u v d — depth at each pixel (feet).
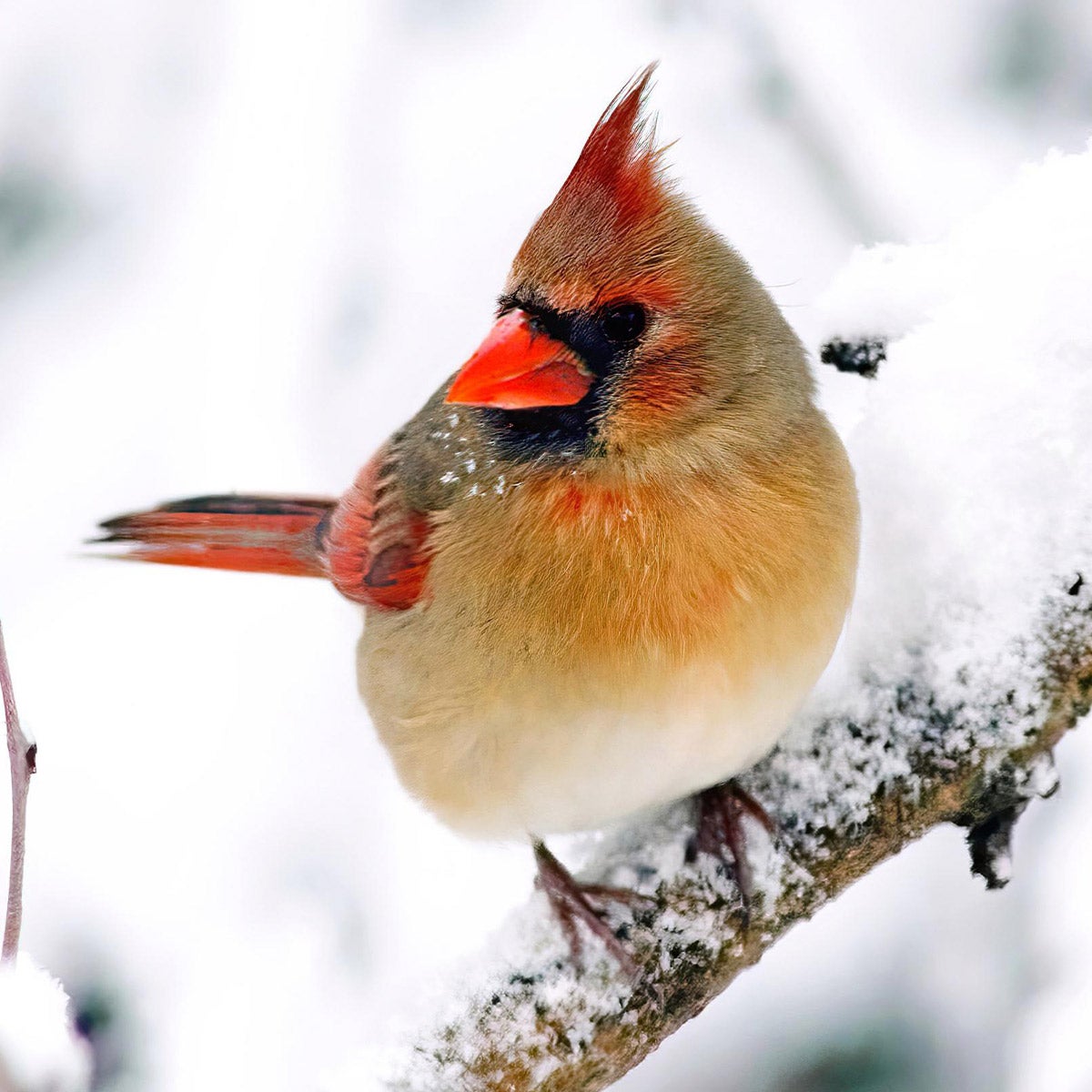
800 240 29.01
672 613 16.39
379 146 31.35
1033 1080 22.76
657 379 16.49
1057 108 29.48
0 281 31.37
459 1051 16.03
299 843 27.14
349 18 31.65
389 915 26.23
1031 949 23.50
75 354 31.35
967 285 18.75
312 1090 15.97
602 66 31.22
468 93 31.42
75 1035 15.70
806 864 16.87
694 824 17.44
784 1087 23.21
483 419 17.60
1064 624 16.79
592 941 16.52
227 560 23.17
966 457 17.52
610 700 16.52
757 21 30.19
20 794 14.87
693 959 16.61
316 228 31.22
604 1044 16.21
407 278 30.86
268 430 30.37
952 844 24.17
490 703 16.94
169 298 31.37
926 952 23.76
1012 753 16.71
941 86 29.73
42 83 31.42
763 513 16.48
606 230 16.34
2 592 30.63
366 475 20.01
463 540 17.31
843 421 21.36
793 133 29.55
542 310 16.62
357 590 19.06
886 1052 23.26
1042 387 17.46
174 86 31.65
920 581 17.40
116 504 30.32
